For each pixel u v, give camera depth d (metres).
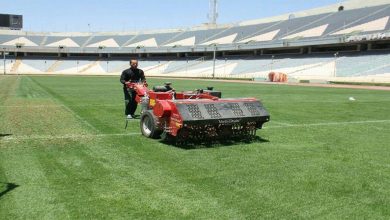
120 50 89.94
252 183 5.75
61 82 39.72
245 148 8.11
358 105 18.41
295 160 7.16
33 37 98.56
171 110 8.07
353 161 7.17
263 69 66.00
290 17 83.75
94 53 93.00
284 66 64.31
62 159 6.86
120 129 10.05
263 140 9.05
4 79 44.62
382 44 59.12
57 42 96.44
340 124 11.88
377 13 64.50
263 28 81.00
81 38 99.81
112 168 6.35
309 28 70.50
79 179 5.74
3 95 20.66
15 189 5.25
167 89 9.85
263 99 21.53
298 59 65.69
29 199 4.91
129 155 7.25
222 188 5.50
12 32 100.25
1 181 5.57
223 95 24.53
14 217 4.38
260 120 8.76
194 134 8.37
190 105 7.99
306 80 50.94
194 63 80.88
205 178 5.94
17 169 6.18
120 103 17.11
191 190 5.38
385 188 5.65
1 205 4.70
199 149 7.88
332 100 21.31
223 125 8.45
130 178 5.85
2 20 101.81
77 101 17.91
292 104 18.52
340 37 59.09
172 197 5.10
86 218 4.39
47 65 88.38
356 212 4.75
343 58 59.53
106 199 4.97
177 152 7.57
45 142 8.26
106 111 14.01
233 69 70.56
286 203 4.99
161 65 84.00
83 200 4.92
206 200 5.02
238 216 4.55
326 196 5.27
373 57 55.53
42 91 24.59
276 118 13.10
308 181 5.91
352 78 48.88
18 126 10.23
